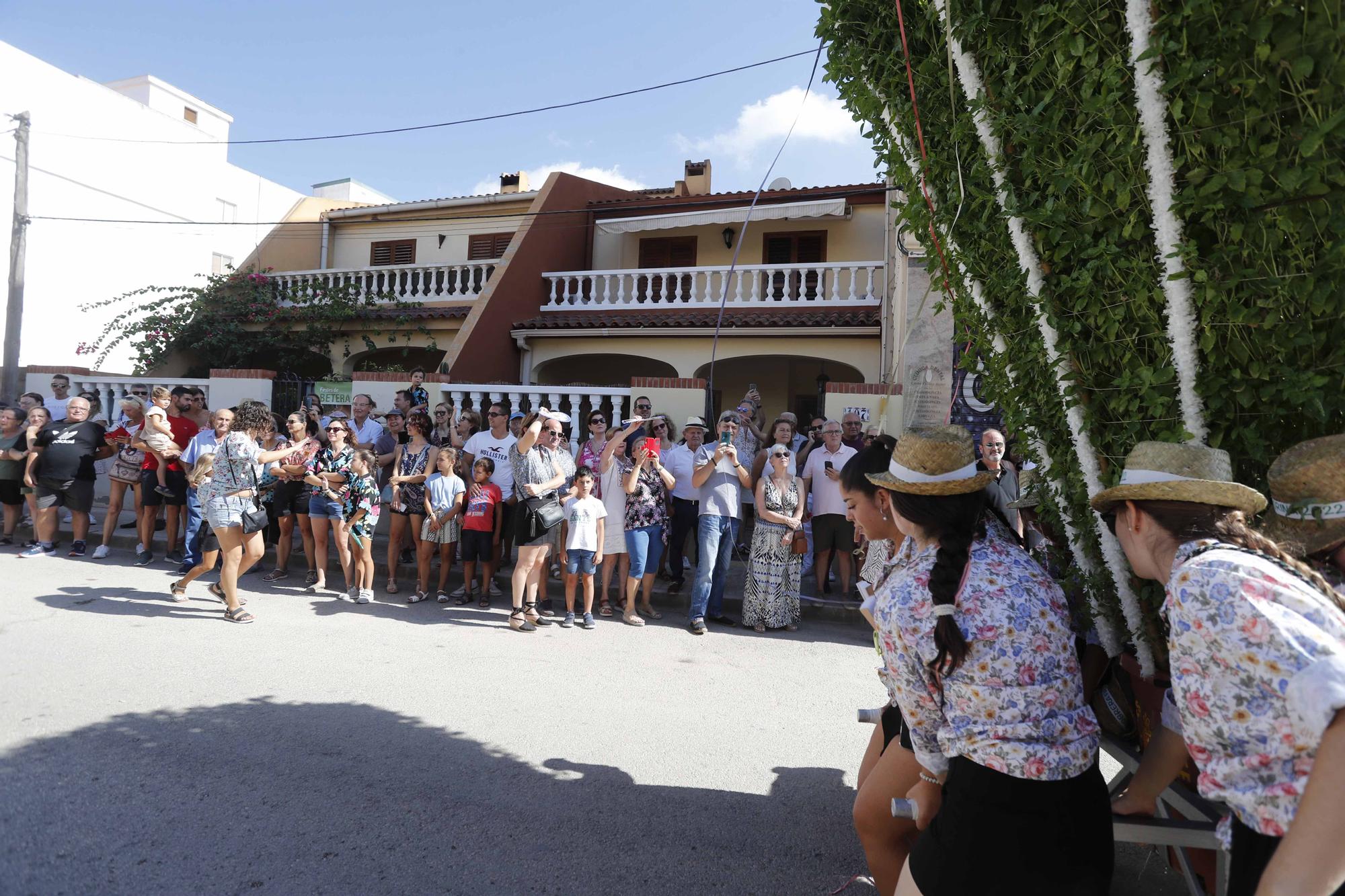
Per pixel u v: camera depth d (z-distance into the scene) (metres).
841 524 8.21
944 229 2.89
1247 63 1.99
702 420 8.66
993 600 1.88
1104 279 2.34
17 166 14.73
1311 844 1.29
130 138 20.88
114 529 9.78
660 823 3.63
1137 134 2.12
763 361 16.47
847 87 3.15
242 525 6.78
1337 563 2.03
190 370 16.94
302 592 8.18
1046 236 2.45
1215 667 1.45
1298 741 1.36
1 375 14.59
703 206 15.78
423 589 8.00
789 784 4.08
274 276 17.25
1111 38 2.17
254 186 25.02
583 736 4.60
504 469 8.74
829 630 7.42
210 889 2.97
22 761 3.97
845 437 9.15
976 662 1.87
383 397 11.60
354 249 19.44
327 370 17.38
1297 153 1.98
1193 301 2.18
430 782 3.94
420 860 3.24
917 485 2.00
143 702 4.85
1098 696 2.86
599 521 7.19
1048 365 2.54
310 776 3.96
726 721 4.93
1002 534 2.16
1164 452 1.88
